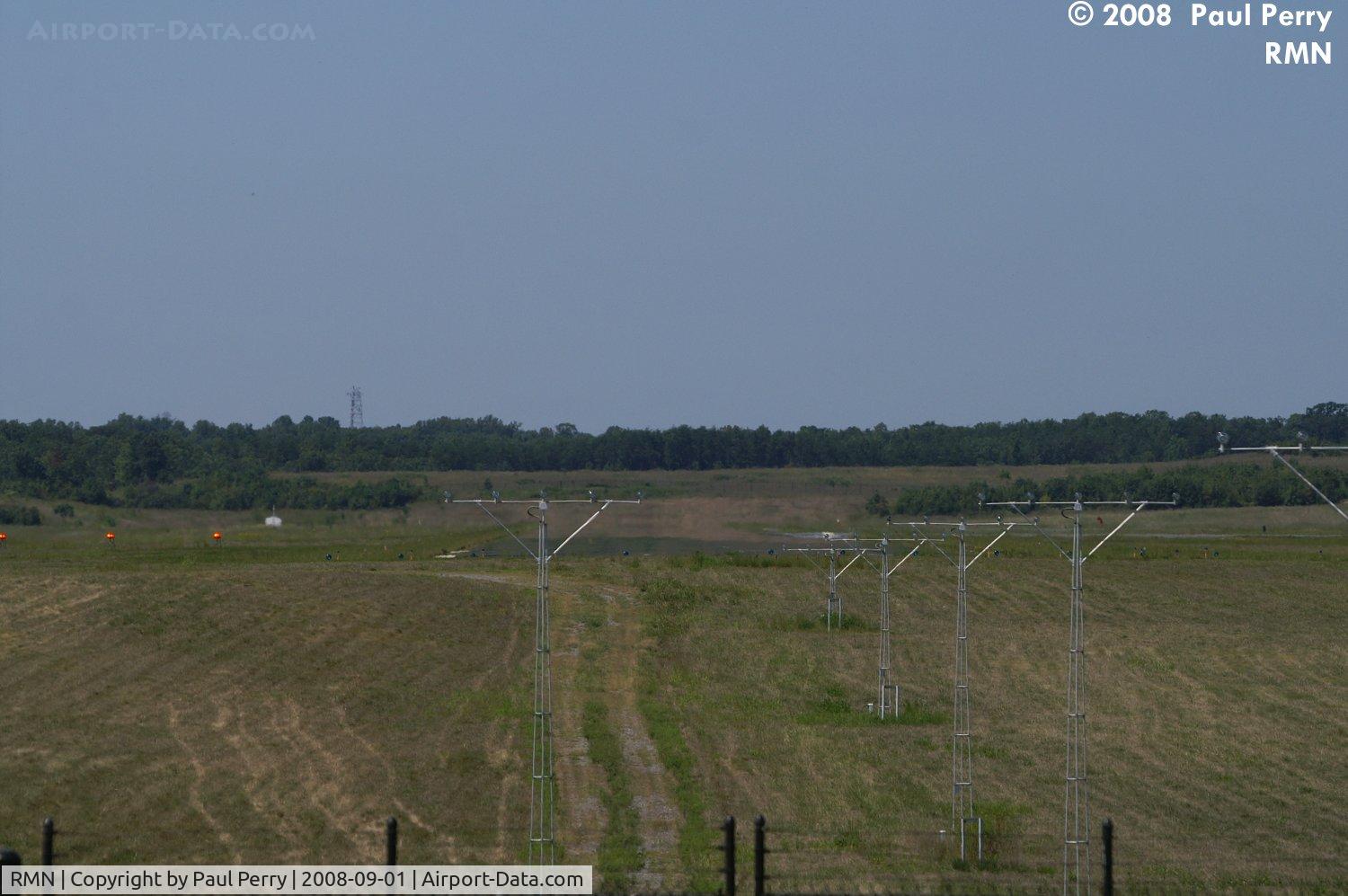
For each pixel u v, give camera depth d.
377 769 41.75
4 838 31.88
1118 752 48.91
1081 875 32.91
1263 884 32.41
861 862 33.88
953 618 90.19
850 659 72.38
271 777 39.78
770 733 51.25
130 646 62.31
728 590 102.69
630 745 48.28
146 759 41.19
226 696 53.12
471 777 41.66
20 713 47.28
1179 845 36.62
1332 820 39.53
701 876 31.62
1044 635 82.06
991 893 31.08
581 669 66.25
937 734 51.91
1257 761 47.59
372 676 60.47
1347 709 58.06
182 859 31.06
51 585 77.56
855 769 45.16
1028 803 40.94
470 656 68.69
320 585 89.25
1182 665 70.25
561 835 35.41
